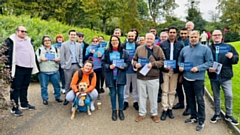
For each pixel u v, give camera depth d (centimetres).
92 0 2653
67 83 562
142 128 441
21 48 482
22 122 458
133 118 489
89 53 612
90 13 2733
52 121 468
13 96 483
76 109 509
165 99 489
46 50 562
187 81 439
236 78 872
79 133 418
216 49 440
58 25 1147
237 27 2942
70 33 563
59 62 590
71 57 562
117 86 489
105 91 702
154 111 475
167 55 484
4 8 2330
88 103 502
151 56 452
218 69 440
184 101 602
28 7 2380
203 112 435
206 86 746
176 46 480
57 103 578
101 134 415
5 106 382
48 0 2414
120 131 428
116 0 2847
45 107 546
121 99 489
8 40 464
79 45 580
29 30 891
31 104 564
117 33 631
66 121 470
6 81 395
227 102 453
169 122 469
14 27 909
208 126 450
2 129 424
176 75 486
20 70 482
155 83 461
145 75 455
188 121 465
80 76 507
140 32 4259
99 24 3559
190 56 433
